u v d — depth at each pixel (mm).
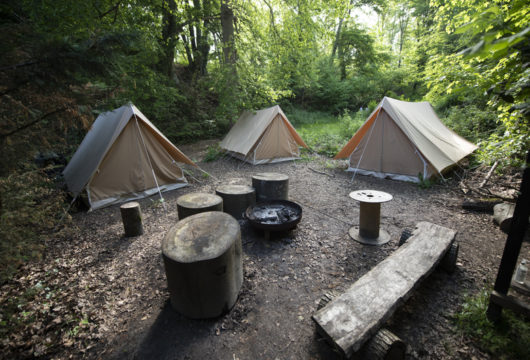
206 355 2254
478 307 2510
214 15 12742
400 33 27453
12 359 2268
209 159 10094
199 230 2832
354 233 4250
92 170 5547
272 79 12242
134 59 8359
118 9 8203
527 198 2039
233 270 2676
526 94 1515
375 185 6727
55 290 3121
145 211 5488
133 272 3439
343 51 23359
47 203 3131
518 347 2133
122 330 2531
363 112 17531
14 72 1857
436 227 3324
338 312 2043
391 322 2469
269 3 11195
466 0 6012
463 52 979
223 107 11164
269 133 9281
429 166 6527
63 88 2080
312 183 7113
